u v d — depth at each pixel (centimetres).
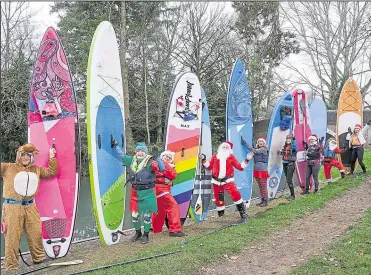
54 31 648
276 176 1019
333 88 2955
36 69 635
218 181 798
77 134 645
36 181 562
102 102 689
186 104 819
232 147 851
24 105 1794
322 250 542
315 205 834
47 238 614
